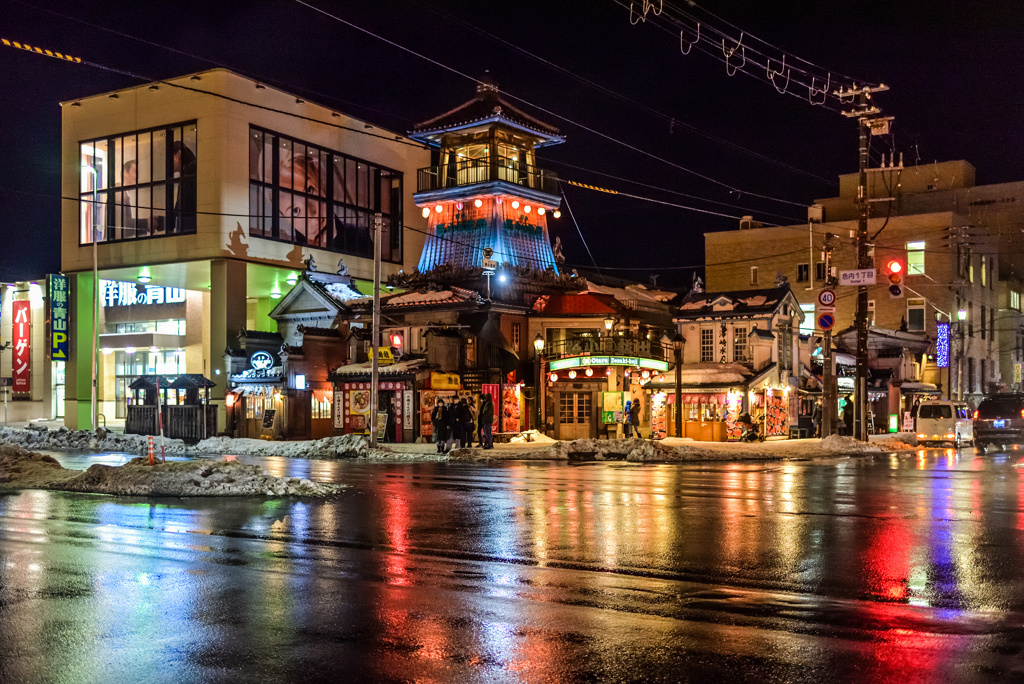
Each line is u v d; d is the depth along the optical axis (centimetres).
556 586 989
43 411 6306
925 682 657
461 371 4281
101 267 5347
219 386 4941
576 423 4509
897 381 5834
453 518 1520
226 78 4997
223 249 4959
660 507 1672
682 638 777
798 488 2045
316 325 4997
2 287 6600
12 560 1132
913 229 7038
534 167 5291
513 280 4775
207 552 1196
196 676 670
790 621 838
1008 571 1071
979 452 3762
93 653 728
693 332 4762
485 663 703
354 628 806
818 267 7450
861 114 3888
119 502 1730
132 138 5275
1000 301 8056
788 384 4803
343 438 3450
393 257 6231
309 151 5566
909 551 1203
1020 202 7831
